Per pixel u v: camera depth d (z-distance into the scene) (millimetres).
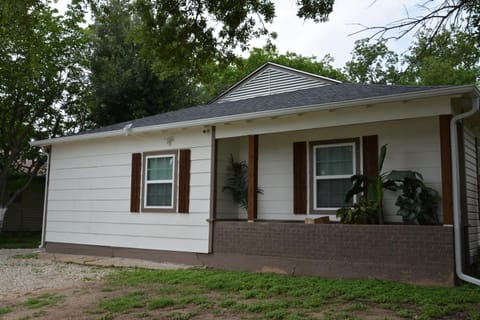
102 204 10922
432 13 5172
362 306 5258
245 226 8492
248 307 5340
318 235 7582
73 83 17438
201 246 9102
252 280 7035
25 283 7637
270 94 12633
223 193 10039
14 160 17375
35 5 7840
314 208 9086
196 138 9523
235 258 8555
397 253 6805
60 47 16594
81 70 17859
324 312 5062
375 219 7664
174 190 9711
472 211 8258
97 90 19359
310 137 9344
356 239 7199
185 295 6180
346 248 7277
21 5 7379
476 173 8961
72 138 11344
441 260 6457
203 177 9305
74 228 11398
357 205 7730
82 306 5727
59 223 11734
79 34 17297
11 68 15453
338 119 7695
